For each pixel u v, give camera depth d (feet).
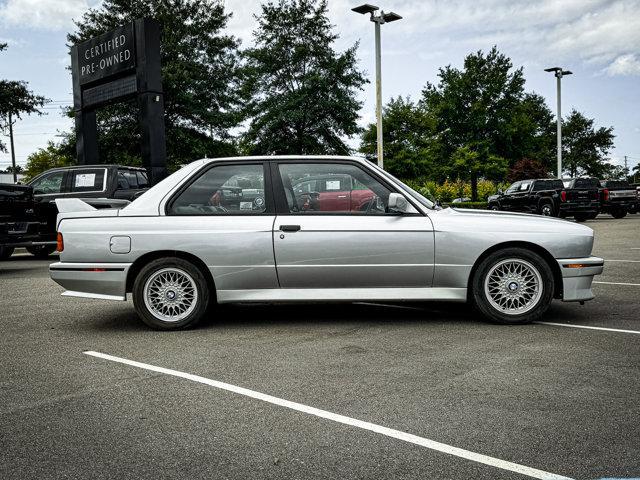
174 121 104.94
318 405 11.43
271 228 18.16
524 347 15.57
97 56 53.78
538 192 78.84
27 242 34.30
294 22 122.62
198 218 18.38
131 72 51.39
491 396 11.77
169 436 10.06
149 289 18.40
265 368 13.99
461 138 165.68
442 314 20.26
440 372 13.44
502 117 167.43
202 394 12.18
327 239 18.11
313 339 16.87
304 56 122.93
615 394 11.77
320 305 22.38
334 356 14.97
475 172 155.43
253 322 19.44
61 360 15.01
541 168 196.13
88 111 57.31
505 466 8.78
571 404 11.25
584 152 231.91
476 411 10.98
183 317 18.40
